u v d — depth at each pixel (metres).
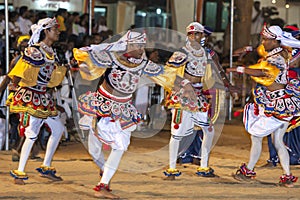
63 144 11.27
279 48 7.84
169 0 19.27
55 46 12.45
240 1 17.95
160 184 8.03
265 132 7.95
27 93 7.75
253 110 8.11
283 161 8.02
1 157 9.80
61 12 14.30
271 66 7.82
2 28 12.85
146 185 7.96
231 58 13.95
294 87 7.94
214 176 8.55
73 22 14.70
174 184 8.05
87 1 16.48
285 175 8.03
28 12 13.80
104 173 7.21
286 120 7.87
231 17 13.82
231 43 13.91
